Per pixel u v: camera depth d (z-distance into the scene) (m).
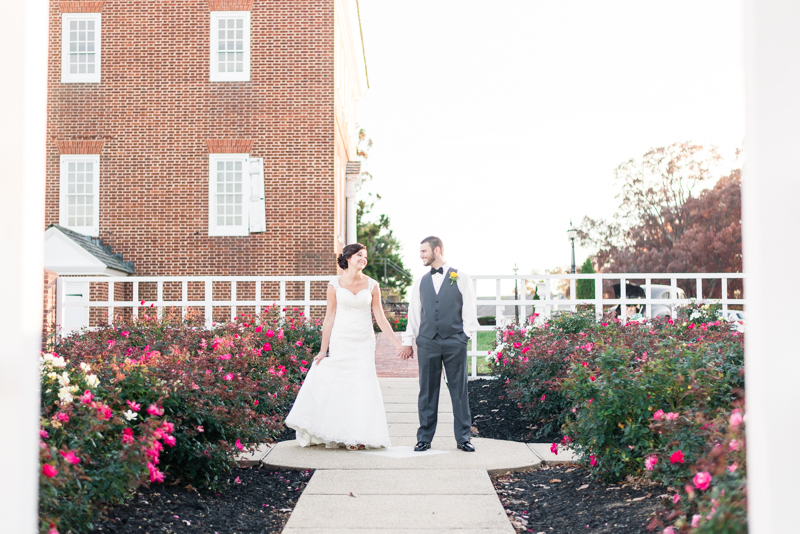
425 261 5.95
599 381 4.64
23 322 2.00
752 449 2.03
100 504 3.43
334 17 15.75
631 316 10.19
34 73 2.07
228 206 15.66
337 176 16.98
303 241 15.52
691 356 4.71
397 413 7.80
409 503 4.30
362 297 6.08
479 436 6.75
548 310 10.73
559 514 4.11
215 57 15.77
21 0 2.01
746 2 2.04
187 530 3.73
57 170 15.75
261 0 15.73
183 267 15.54
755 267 1.99
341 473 5.08
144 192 15.65
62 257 14.30
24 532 2.01
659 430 4.05
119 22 15.80
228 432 4.88
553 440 6.38
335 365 6.05
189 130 15.69
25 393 2.00
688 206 41.28
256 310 11.31
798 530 1.88
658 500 3.93
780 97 1.92
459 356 5.87
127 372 4.44
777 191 1.93
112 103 15.77
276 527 3.98
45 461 2.82
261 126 15.66
